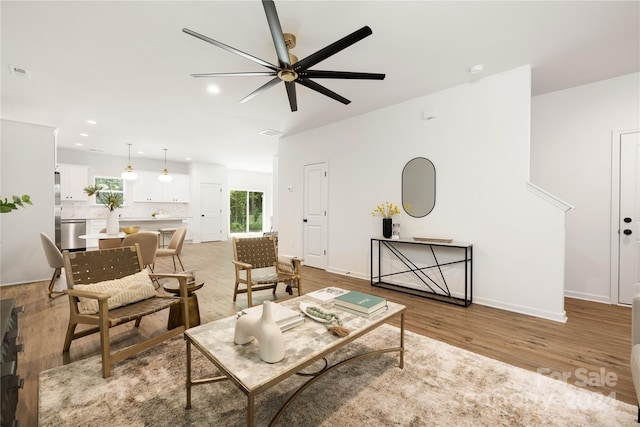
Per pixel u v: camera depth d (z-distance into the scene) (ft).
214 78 10.36
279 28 5.89
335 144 15.66
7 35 7.82
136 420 4.66
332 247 15.89
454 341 7.55
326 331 5.08
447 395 5.31
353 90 11.45
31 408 4.98
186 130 17.37
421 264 12.28
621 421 4.67
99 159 24.95
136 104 12.95
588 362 6.49
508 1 6.53
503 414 4.82
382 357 6.70
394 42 8.17
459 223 11.10
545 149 11.85
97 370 6.09
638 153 10.04
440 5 6.66
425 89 11.39
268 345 4.05
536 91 11.65
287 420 4.68
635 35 7.84
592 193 10.87
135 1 6.53
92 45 8.34
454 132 11.16
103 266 7.38
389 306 6.32
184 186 29.30
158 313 9.65
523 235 9.68
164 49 8.55
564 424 4.60
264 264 11.24
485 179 10.44
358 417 4.75
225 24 7.38
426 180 11.99
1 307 4.49
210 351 4.39
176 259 20.42
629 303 10.23
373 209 13.93
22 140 13.39
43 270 13.82
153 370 6.10
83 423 4.59
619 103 10.35
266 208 37.58
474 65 9.51
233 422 4.64
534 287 9.47
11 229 13.15
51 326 8.46
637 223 10.09
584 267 11.07
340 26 7.44
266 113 14.21
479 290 10.65
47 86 11.07
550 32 7.72
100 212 25.00
